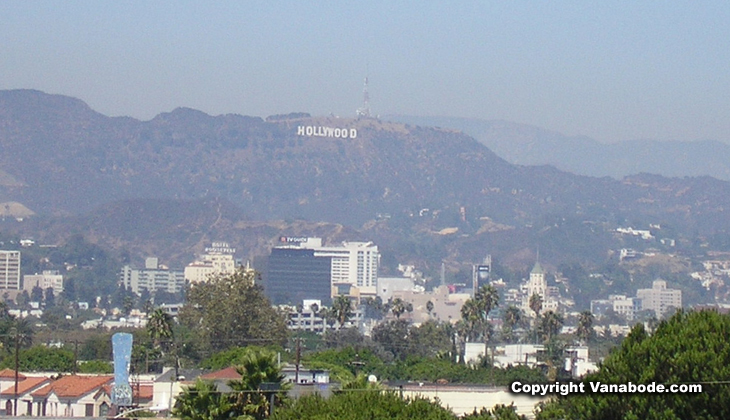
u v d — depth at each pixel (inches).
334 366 6018.7
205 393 3319.4
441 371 6481.3
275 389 3341.5
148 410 4200.3
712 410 2393.0
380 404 2874.0
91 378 5762.8
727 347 2454.5
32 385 5689.0
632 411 2475.4
